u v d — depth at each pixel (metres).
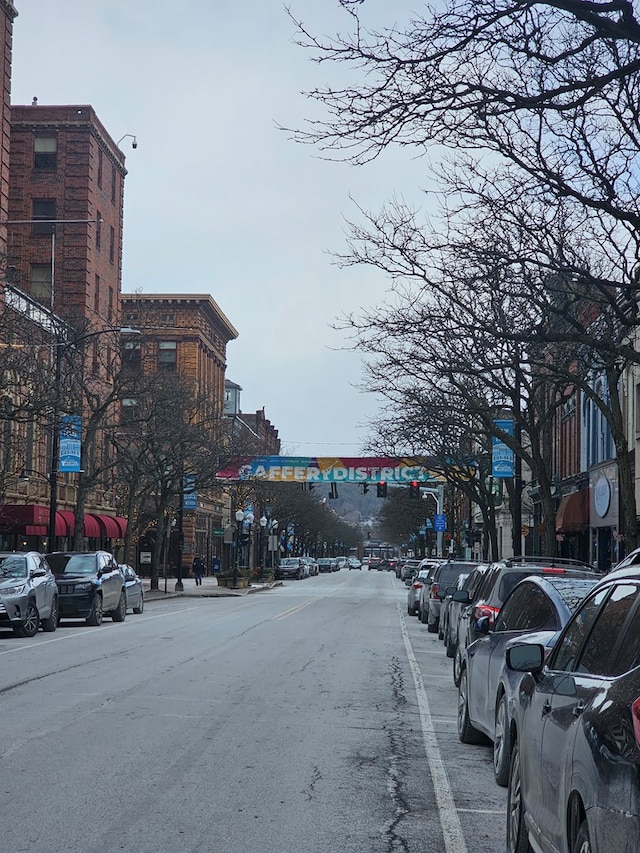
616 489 35.53
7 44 45.50
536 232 20.97
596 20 9.62
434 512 84.56
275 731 12.30
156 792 8.99
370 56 10.10
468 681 11.80
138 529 60.31
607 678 5.10
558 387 28.44
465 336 22.27
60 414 34.44
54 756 10.48
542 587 10.13
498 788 9.59
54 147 60.81
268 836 7.71
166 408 51.91
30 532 46.59
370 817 8.42
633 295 18.34
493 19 9.79
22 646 23.23
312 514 120.31
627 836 4.10
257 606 45.50
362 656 22.28
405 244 19.66
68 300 59.72
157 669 18.59
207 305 89.50
